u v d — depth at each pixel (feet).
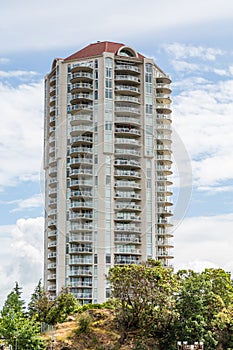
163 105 495.82
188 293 295.69
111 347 285.43
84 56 488.02
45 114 516.32
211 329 296.92
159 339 295.28
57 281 455.63
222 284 317.63
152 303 295.28
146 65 492.54
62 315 336.49
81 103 480.64
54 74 507.30
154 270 300.20
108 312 313.53
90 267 450.30
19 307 341.21
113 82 480.23
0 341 255.09
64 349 279.69
